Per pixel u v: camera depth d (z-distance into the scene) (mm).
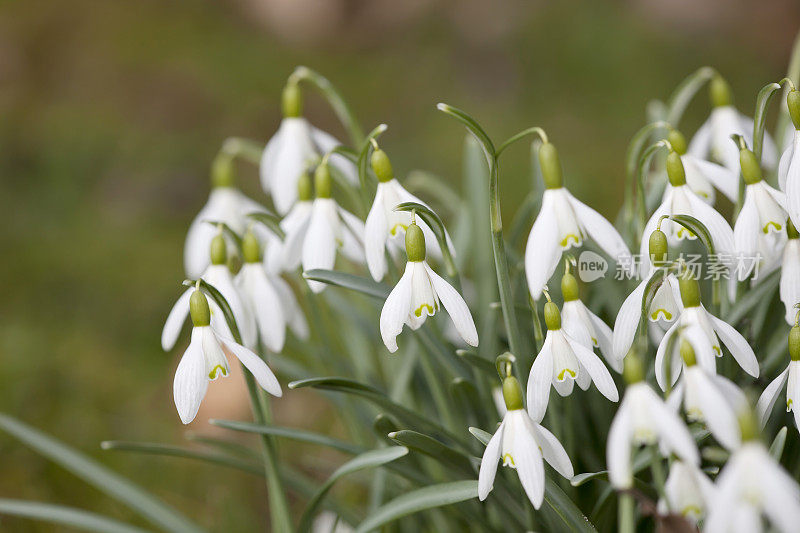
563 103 1844
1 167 1643
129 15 2117
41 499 958
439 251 777
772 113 1773
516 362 761
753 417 684
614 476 697
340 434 1082
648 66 1945
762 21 2094
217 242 788
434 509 832
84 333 1260
